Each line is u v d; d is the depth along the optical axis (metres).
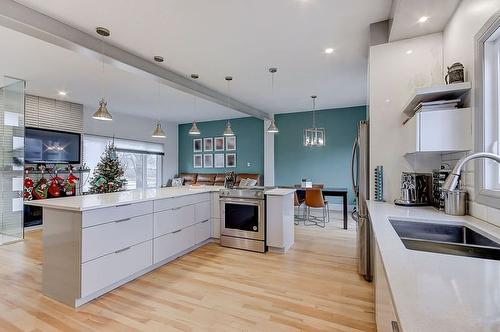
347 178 6.67
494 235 1.28
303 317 2.06
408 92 2.50
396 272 0.85
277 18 2.54
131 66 3.33
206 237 3.97
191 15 2.48
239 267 3.08
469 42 1.81
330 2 2.30
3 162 4.42
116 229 2.51
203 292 2.47
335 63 3.68
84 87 4.73
